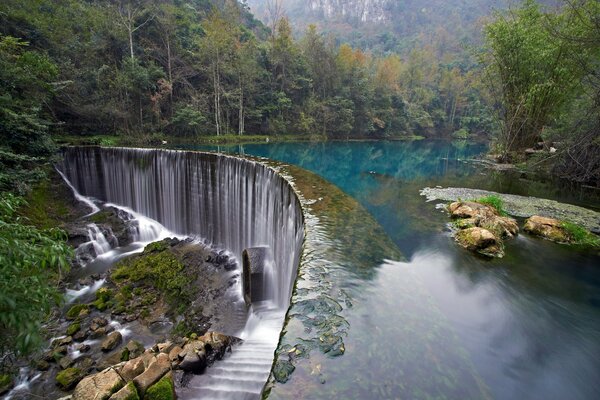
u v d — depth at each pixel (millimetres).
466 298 5770
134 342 7383
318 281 4328
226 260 11758
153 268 10906
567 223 9094
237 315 8727
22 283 3227
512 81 20078
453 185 17125
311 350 3068
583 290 6156
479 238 7734
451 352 3215
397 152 37844
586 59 15383
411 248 7957
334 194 8312
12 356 6457
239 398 5188
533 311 5441
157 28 30594
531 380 3945
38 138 13203
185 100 32000
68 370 6590
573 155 16125
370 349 3141
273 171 10383
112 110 23609
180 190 14141
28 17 18516
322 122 47000
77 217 13922
